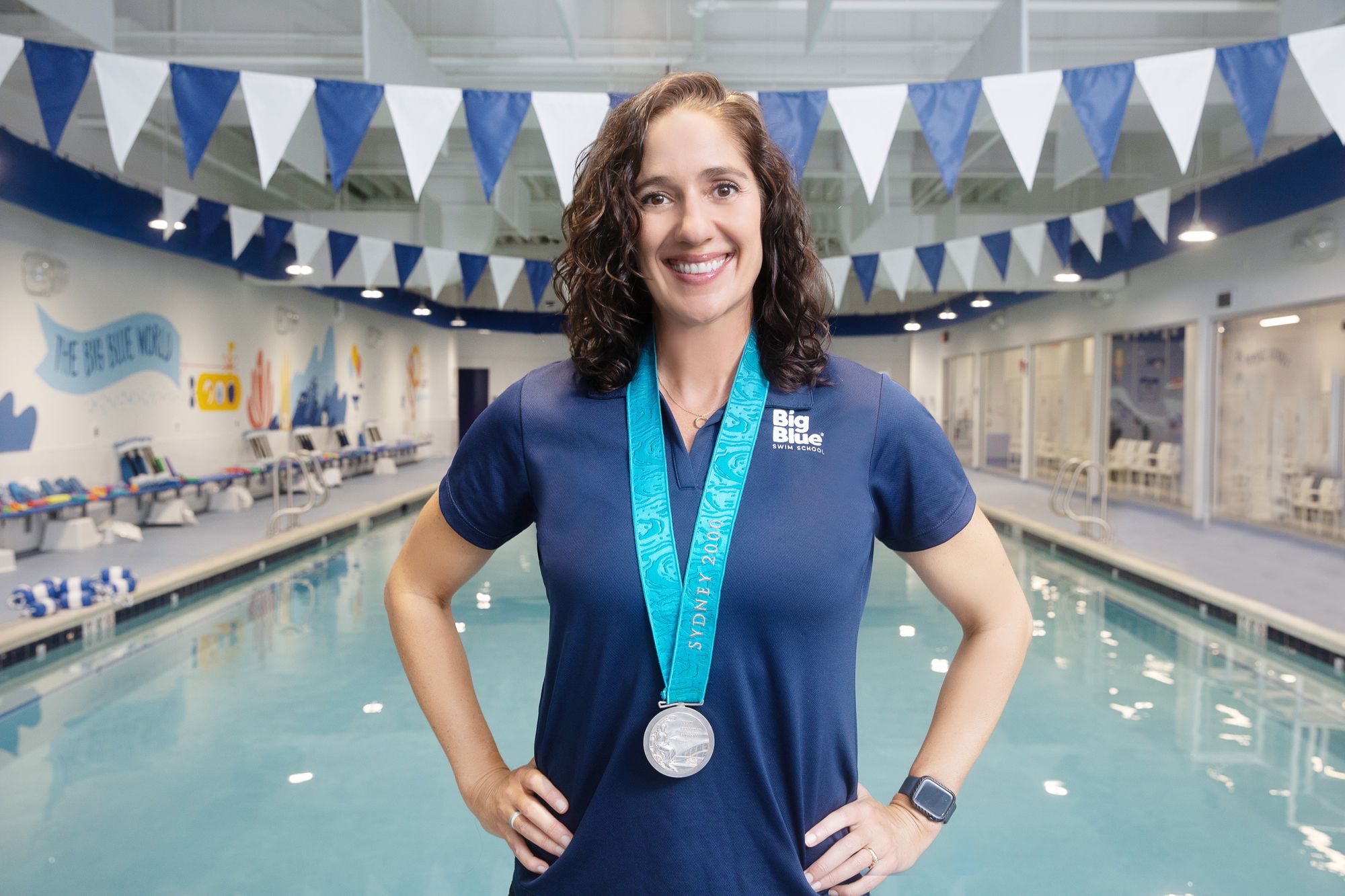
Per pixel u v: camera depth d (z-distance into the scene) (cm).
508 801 94
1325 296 745
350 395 1498
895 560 794
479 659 493
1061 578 729
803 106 332
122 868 274
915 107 329
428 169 333
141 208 786
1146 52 705
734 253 88
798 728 86
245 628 557
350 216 1051
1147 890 263
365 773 346
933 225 1075
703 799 86
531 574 729
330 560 794
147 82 315
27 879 267
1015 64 535
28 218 726
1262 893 261
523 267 811
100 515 819
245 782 337
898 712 413
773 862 87
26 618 509
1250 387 864
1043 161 909
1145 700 431
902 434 92
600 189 92
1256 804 319
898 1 578
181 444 961
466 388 2130
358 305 1509
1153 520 959
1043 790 330
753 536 85
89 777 341
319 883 267
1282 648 519
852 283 1973
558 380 97
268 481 1151
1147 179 953
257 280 1079
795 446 89
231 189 1079
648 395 93
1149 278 1032
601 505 89
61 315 767
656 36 711
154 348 908
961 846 289
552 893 90
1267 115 312
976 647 97
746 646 85
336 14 649
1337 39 309
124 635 538
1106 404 1154
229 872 272
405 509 1149
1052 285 1055
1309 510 785
